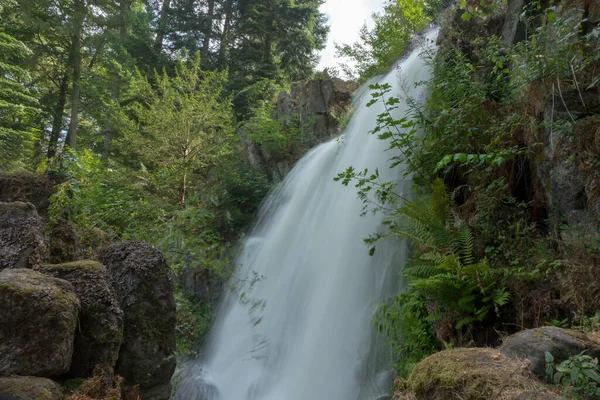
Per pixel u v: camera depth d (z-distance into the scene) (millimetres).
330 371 5160
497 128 4105
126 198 7664
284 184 9094
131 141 11492
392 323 4461
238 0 22984
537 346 2193
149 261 3064
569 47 3496
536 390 1883
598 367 1975
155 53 18875
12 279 2221
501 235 3818
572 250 3170
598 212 3037
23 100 15078
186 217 7570
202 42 23078
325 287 6000
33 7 15664
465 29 5992
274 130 10359
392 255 5215
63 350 2137
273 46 23547
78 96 17047
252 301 7098
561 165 3369
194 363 6406
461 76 4984
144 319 2900
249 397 5539
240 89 19875
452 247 3789
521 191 4043
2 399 1802
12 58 16281
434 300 3982
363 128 7461
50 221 3039
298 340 5891
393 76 7887
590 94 3449
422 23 10305
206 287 8367
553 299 3180
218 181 9953
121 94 16438
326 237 6547
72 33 16422
